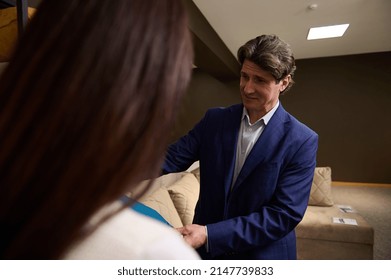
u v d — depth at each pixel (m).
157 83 0.21
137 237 0.22
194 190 2.02
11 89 0.21
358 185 4.79
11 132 0.20
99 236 0.21
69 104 0.19
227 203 0.81
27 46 0.21
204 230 0.69
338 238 2.05
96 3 0.21
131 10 0.21
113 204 0.23
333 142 4.89
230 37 3.51
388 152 4.62
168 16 0.22
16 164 0.20
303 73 4.96
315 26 3.19
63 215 0.20
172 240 0.23
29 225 0.20
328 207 2.48
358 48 4.27
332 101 4.85
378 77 4.59
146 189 0.23
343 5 2.66
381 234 2.67
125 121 0.20
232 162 0.82
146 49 0.21
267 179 0.77
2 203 0.20
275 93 0.76
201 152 0.91
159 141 0.22
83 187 0.19
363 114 4.71
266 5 2.62
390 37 3.71
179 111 0.24
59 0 0.21
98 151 0.19
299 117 5.04
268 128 0.79
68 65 0.20
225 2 2.55
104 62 0.20
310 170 0.79
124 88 0.20
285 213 0.73
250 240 0.71
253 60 0.71
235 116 0.87
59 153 0.19
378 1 2.57
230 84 5.35
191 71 0.24
